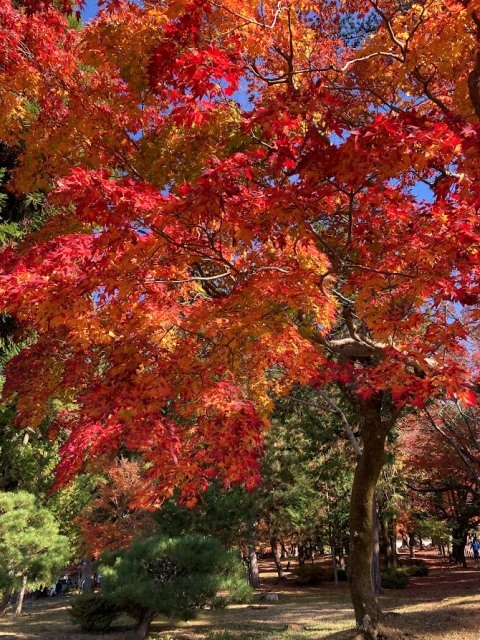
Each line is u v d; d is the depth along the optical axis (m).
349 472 18.52
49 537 10.56
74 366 5.21
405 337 5.11
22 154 5.54
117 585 11.39
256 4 4.70
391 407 11.77
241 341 3.96
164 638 11.52
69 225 5.41
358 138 2.57
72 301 3.19
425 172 5.38
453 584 18.92
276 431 21.00
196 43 4.03
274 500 21.73
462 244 3.68
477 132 2.53
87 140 5.18
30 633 13.09
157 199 2.90
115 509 18.56
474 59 5.64
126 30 4.54
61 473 5.18
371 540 8.12
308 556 39.91
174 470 5.19
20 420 5.98
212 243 3.44
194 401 4.32
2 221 9.09
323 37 6.86
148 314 3.76
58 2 6.64
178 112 3.57
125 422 4.03
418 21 5.37
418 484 20.23
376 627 7.65
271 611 15.30
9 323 8.16
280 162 3.02
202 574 11.47
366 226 4.02
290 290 3.84
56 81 5.24
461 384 4.46
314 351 4.55
